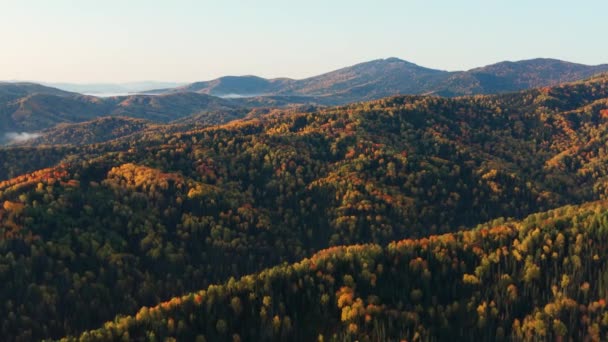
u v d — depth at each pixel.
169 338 155.00
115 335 157.38
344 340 156.00
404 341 155.12
